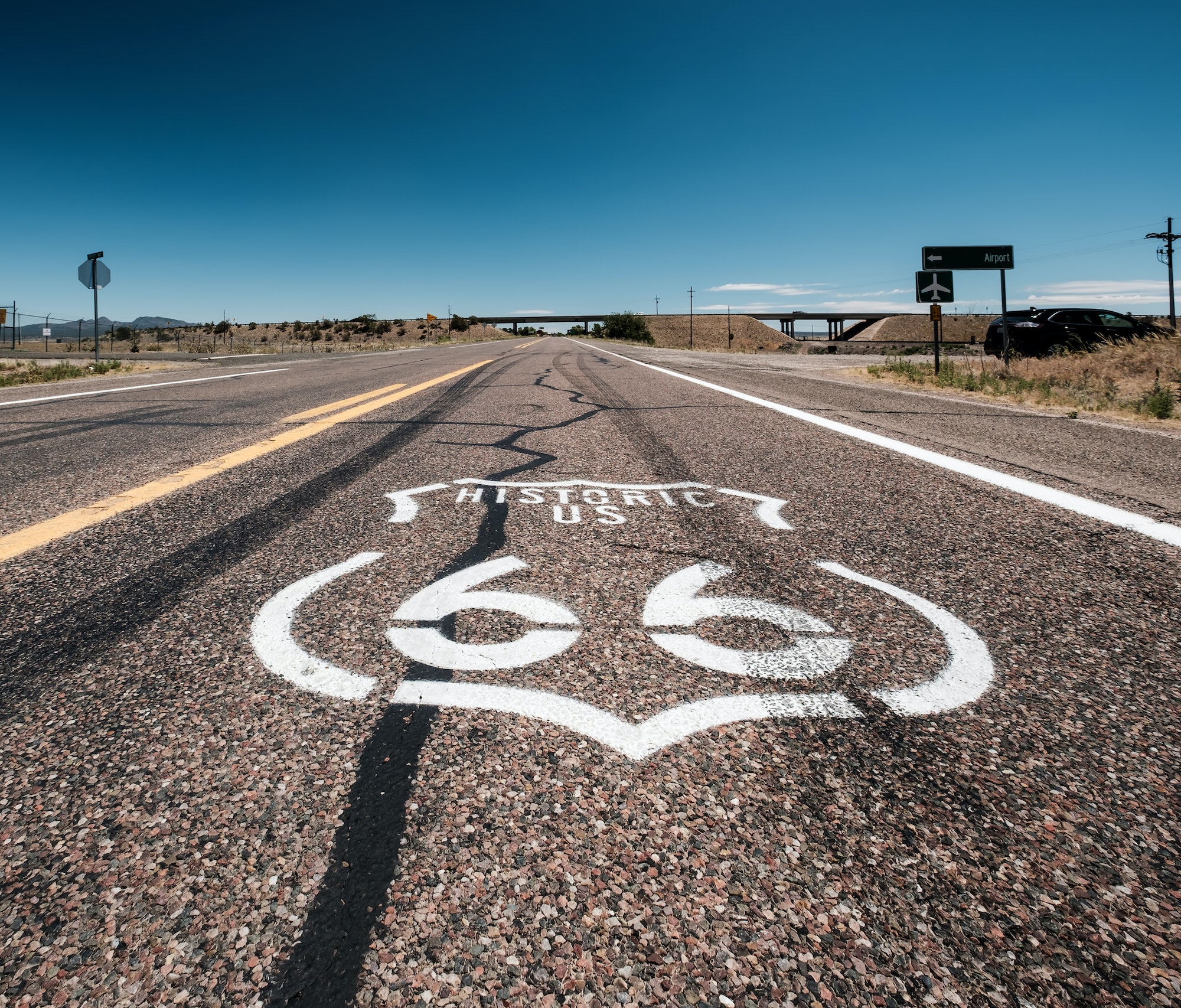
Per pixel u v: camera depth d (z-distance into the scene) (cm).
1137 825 116
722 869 105
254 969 88
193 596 209
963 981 88
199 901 98
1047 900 100
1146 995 86
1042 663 172
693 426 598
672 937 93
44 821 113
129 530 281
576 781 124
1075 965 90
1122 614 203
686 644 179
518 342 5200
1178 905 100
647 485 370
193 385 1062
